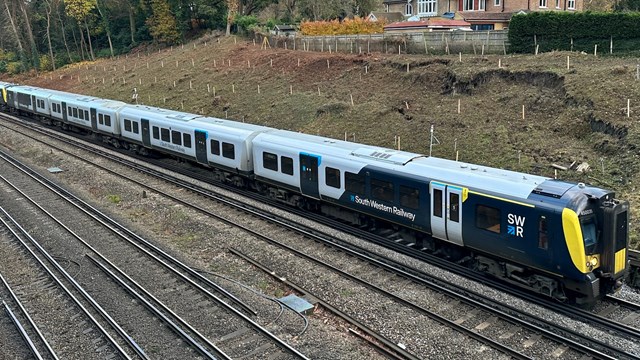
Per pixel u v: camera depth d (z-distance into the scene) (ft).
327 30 159.43
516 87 87.66
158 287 47.88
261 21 196.54
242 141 73.67
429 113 90.99
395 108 96.17
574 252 39.34
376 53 122.31
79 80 193.47
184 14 218.59
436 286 45.37
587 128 73.26
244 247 56.29
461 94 93.35
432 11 170.40
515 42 103.35
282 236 59.21
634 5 157.28
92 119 111.04
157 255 55.11
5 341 39.91
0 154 105.19
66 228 62.90
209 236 60.03
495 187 45.06
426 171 51.24
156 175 85.87
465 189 46.88
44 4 238.68
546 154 71.36
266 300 44.75
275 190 72.28
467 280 47.47
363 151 59.21
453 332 38.88
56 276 50.57
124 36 245.24
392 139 87.45
